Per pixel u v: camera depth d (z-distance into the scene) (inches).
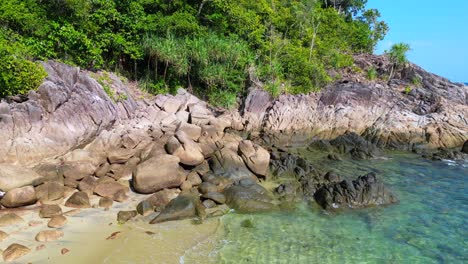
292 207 493.7
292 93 1111.0
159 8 997.2
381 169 690.2
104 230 412.8
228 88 1077.8
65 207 460.8
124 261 356.8
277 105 1030.4
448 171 684.7
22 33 752.3
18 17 716.7
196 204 470.3
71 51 800.3
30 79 594.2
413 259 374.3
